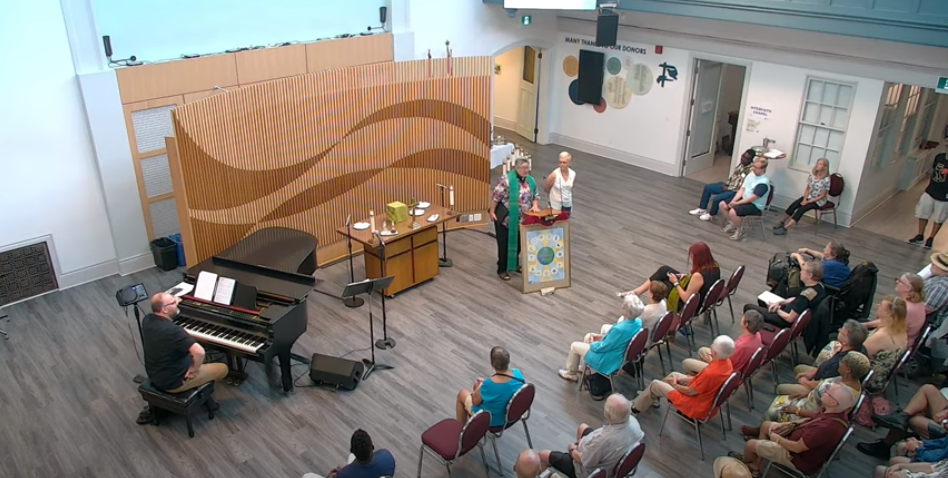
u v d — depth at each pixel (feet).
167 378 18.06
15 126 23.95
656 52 37.52
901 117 32.60
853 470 18.22
